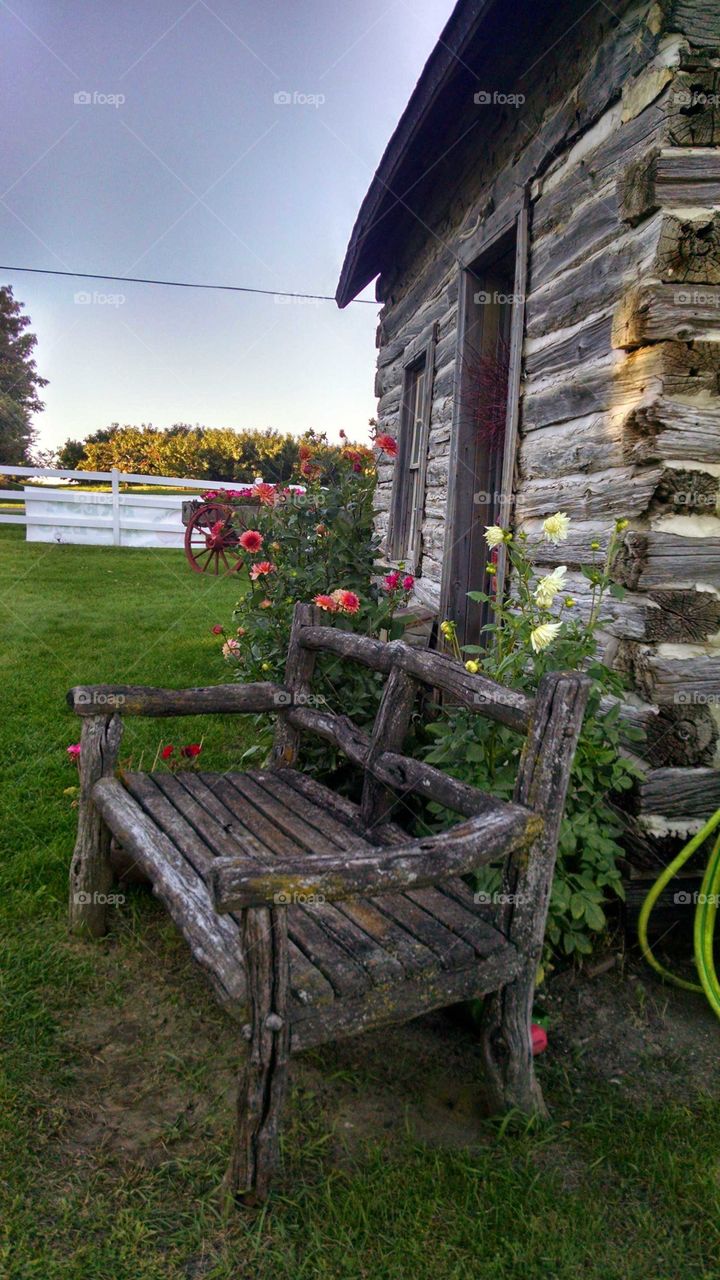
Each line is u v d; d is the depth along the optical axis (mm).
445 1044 2049
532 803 1675
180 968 2328
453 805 1932
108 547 12469
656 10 2197
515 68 3213
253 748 3600
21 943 2381
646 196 2193
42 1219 1482
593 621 2334
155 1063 1936
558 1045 2062
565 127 2828
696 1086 1919
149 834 2086
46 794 3387
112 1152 1648
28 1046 1946
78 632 6602
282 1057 1415
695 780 2316
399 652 2291
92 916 2449
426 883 1460
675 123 2154
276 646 3736
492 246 3654
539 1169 1641
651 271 2195
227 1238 1449
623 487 2361
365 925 1738
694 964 2412
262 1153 1467
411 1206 1527
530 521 3104
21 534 13469
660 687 2264
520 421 3207
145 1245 1433
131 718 4418
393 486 5730
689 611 2258
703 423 2219
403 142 3846
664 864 2350
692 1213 1554
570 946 2184
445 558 4273
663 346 2184
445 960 1598
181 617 7383
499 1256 1433
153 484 12953
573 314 2730
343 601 2924
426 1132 1738
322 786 2594
